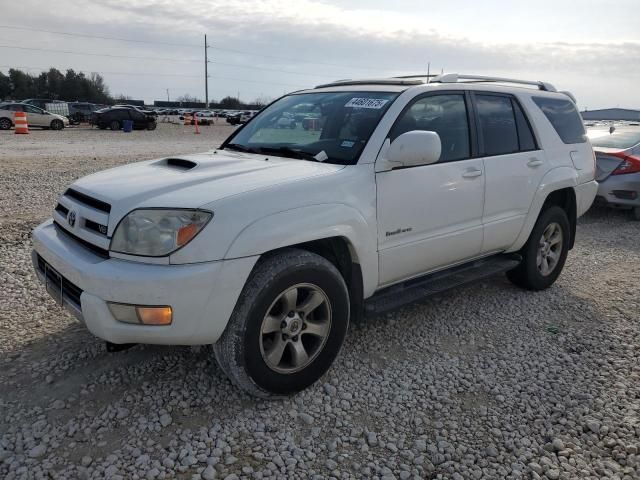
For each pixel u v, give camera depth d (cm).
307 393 335
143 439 284
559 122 531
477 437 299
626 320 464
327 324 335
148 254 279
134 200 293
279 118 436
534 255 506
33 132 2669
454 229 413
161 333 279
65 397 317
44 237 339
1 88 9369
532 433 304
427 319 453
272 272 302
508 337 425
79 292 300
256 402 321
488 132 447
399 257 375
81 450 273
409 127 383
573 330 441
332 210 325
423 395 338
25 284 486
